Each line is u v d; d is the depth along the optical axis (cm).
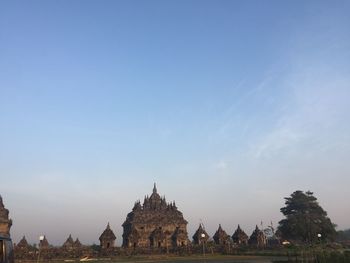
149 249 11375
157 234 12888
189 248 11569
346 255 5197
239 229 13688
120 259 10144
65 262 9562
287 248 10381
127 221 13800
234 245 12538
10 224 10338
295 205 11081
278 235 13012
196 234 13138
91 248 11588
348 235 18462
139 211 13925
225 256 10675
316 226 10412
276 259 8844
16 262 9500
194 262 8700
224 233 13125
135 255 10869
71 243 11925
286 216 11231
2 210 10188
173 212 14238
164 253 11206
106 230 12256
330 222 10919
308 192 11219
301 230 10444
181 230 13400
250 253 10894
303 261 6300
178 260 9550
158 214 13912
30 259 9831
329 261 5406
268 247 11562
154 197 14475
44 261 9681
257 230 13362
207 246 11762
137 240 12756
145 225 13388
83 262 9531
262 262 7950
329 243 11044
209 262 8494
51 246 11012
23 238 10781
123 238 13638
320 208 11062
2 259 2853
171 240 13300
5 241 2933
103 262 9412
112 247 11431
